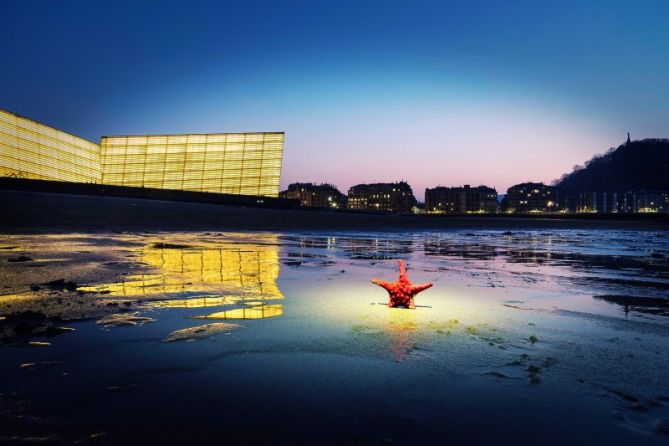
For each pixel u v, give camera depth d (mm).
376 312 5230
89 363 3377
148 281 7195
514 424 2531
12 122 76812
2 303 5332
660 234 37500
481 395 2916
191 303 5598
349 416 2590
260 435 2352
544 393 2963
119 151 97625
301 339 4070
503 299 6234
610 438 2391
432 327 4578
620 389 3041
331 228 36344
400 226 44469
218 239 19531
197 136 94312
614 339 4223
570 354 3766
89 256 10680
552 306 5777
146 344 3867
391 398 2844
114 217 32188
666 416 2656
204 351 3693
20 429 2367
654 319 5066
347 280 7777
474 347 3918
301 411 2641
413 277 8484
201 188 92812
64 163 88000
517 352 3809
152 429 2396
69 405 2662
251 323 4641
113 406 2662
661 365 3525
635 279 8516
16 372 3174
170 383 3023
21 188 53875
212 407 2672
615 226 65125
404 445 2281
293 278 7938
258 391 2916
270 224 37312
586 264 11453
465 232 36531
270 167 90812
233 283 7219
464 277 8594
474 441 2338
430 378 3189
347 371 3301
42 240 15703
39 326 4254
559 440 2361
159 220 33438
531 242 22844
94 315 4855
